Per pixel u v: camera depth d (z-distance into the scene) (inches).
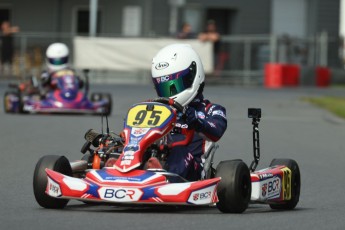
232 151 1316.4
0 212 727.1
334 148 1414.9
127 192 685.9
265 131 1635.1
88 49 3088.1
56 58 1983.3
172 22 3358.8
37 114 1946.4
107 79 3100.4
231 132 1598.2
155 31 3326.8
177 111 762.2
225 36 3479.3
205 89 2842.0
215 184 700.7
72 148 1305.4
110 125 1668.3
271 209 804.6
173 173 721.0
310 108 2222.0
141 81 3093.0
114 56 3090.6
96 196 690.2
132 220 678.5
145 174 700.7
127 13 3331.7
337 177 1085.8
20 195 856.9
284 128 1711.4
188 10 3398.1
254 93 2709.2
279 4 3690.9
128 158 709.9
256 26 3587.6
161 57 785.6
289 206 810.8
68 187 699.4
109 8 3356.3
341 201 877.2
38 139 1414.9
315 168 1168.2
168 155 743.1
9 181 968.9
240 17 3550.7
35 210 737.0
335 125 1807.3
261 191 753.6
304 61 3351.4
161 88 783.7
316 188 983.6
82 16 3383.4
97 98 1956.2
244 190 726.5
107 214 709.9
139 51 3088.1
